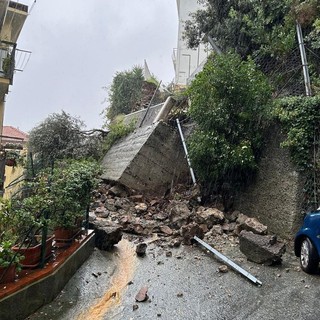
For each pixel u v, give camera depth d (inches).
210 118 377.4
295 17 415.8
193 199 408.8
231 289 209.6
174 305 188.4
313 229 231.6
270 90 369.7
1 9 468.1
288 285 213.0
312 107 321.7
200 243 298.0
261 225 300.2
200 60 850.8
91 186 264.8
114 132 639.1
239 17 486.6
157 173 493.4
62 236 235.5
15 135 1074.7
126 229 350.9
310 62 393.1
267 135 362.3
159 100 697.0
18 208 193.2
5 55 504.7
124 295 203.0
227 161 362.3
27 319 164.9
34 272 180.9
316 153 310.7
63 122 610.9
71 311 179.6
